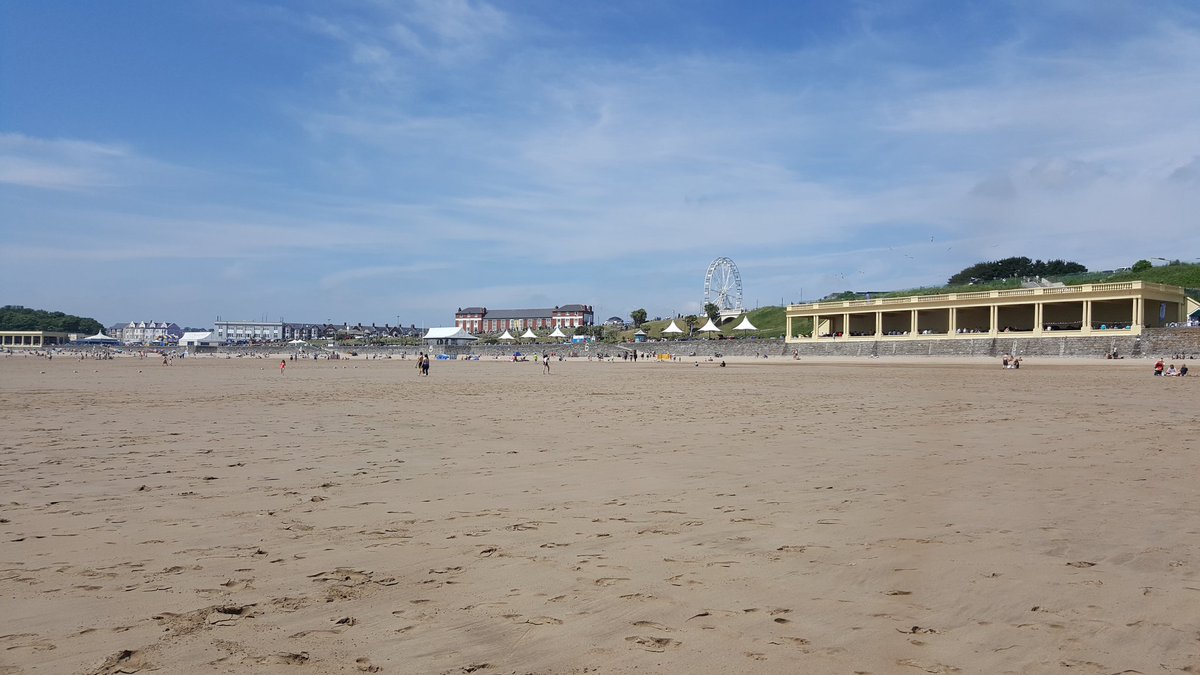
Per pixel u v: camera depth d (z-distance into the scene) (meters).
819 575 6.24
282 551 7.12
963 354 79.75
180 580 6.21
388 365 86.38
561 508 9.04
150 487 10.47
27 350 176.88
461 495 9.88
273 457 13.41
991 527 7.82
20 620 5.27
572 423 19.34
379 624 5.20
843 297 121.06
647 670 4.41
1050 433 16.31
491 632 5.05
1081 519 8.16
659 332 156.12
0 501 9.51
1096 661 4.51
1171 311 79.12
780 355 99.19
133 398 28.97
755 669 4.42
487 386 38.72
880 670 4.40
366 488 10.40
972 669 4.40
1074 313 82.12
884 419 19.67
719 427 18.09
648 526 8.07
